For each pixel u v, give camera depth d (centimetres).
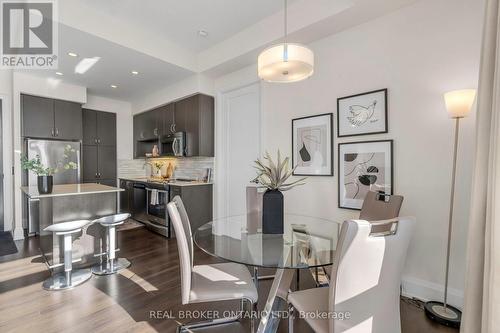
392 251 112
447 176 199
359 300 109
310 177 286
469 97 171
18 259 297
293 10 259
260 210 258
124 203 508
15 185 374
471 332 131
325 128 272
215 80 402
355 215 251
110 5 259
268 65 169
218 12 271
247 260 143
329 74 270
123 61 332
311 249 159
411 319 186
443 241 201
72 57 320
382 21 232
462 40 192
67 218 272
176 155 418
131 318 188
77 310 196
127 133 542
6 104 391
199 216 393
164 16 278
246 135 368
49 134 410
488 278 119
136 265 284
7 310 196
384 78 231
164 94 446
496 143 116
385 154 229
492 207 115
